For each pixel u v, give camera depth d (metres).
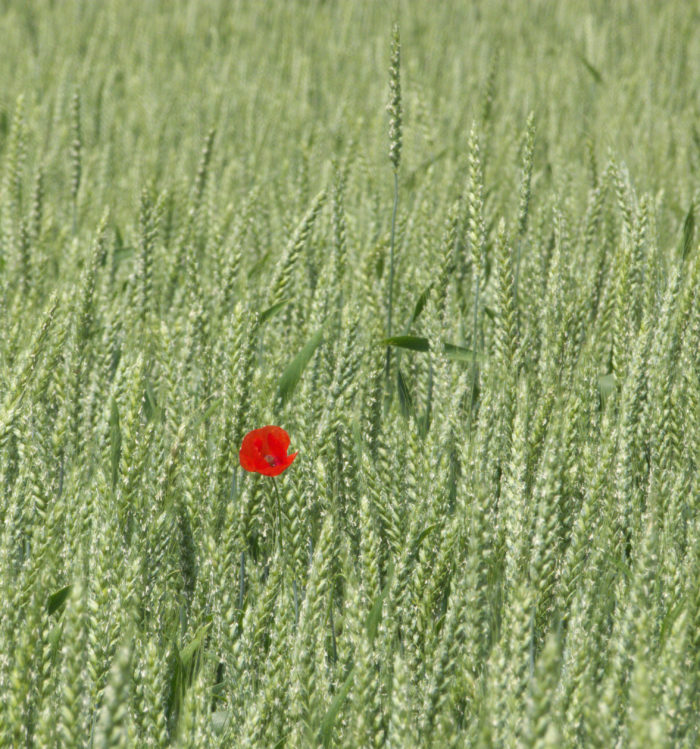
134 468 3.69
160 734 3.62
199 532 3.73
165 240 4.23
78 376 3.81
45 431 3.77
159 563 3.68
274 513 3.74
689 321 3.82
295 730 3.63
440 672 3.64
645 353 3.78
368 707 3.61
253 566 3.73
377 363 3.85
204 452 3.74
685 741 3.59
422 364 3.96
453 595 3.66
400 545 3.72
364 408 3.83
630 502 3.73
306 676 3.63
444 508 3.70
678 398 3.78
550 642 3.06
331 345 3.88
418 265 4.09
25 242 4.11
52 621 3.65
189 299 3.97
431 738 3.62
